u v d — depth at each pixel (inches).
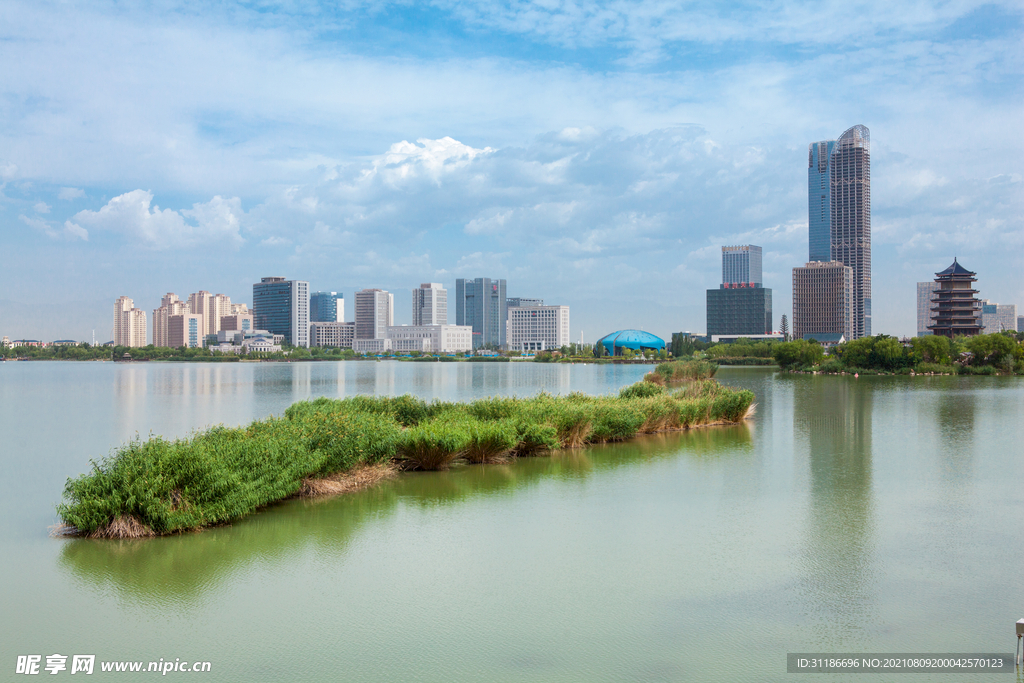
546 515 772.0
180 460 725.9
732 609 498.3
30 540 680.4
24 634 459.8
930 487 925.8
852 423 1736.0
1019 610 498.9
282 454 850.1
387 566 593.6
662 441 1405.0
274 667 412.2
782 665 415.2
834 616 486.9
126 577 568.1
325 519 756.0
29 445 1448.1
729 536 684.7
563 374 5797.2
